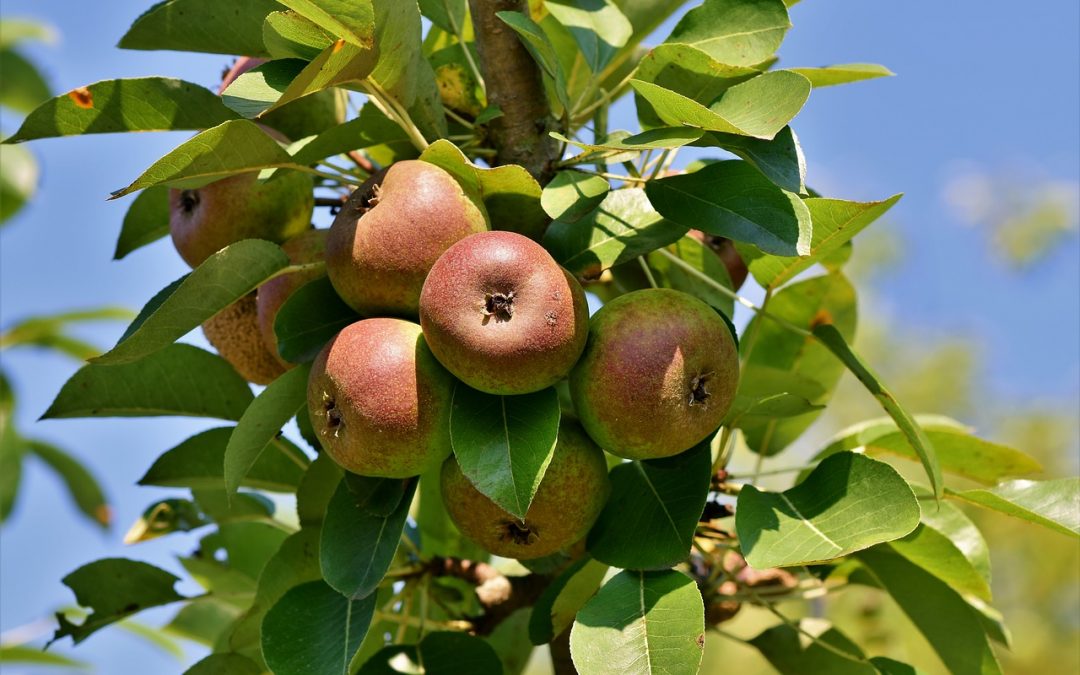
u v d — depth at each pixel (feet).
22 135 2.21
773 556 2.04
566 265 2.19
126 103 2.22
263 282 2.15
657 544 2.09
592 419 2.07
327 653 2.06
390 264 2.06
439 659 2.27
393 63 2.12
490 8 2.30
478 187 2.14
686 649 1.98
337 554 2.10
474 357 1.98
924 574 2.40
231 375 2.43
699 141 2.11
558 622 2.19
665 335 2.04
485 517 2.11
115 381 2.38
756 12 2.27
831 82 2.39
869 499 2.07
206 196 2.32
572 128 2.40
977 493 2.26
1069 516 2.28
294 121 2.41
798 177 2.05
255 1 2.28
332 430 2.07
